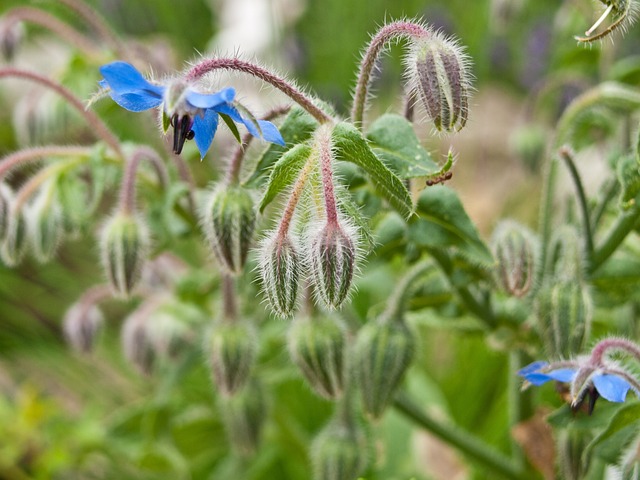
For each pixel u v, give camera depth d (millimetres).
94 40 457
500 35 496
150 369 309
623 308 281
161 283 330
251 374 285
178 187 261
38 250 269
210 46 509
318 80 481
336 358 250
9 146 486
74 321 310
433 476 316
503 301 257
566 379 224
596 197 262
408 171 221
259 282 267
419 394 329
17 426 360
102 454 357
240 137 218
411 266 271
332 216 213
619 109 280
